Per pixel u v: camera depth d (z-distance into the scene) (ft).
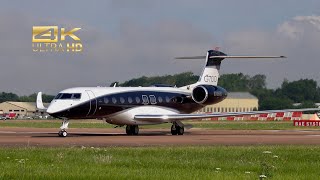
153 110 475.72
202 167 185.37
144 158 214.90
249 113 471.21
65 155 222.89
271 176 155.33
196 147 287.07
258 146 301.43
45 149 257.75
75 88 441.68
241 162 202.08
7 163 187.01
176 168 181.47
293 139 387.75
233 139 387.14
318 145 315.99
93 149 256.52
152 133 505.66
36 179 146.72
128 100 460.55
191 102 504.43
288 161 212.43
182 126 482.28
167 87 496.64
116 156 222.28
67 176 151.84
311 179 153.48
